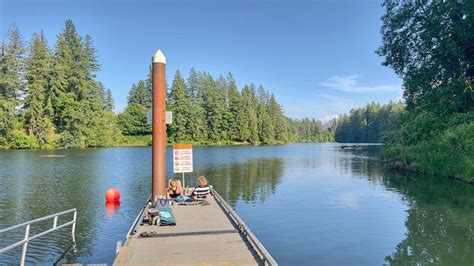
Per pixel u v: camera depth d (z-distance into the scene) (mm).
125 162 37594
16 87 60594
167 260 6492
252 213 14250
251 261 6426
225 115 98750
